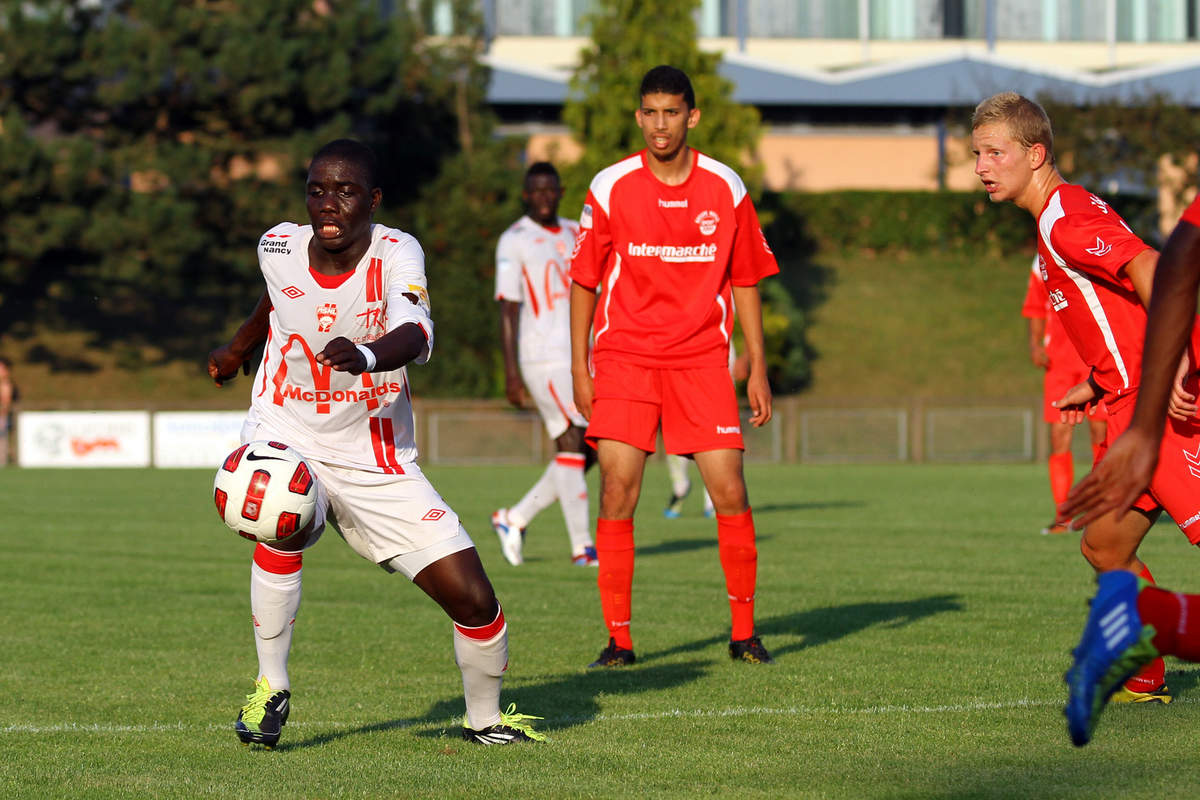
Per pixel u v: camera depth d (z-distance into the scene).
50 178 116.25
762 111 174.00
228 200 124.06
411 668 23.30
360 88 132.25
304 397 16.86
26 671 23.17
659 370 23.39
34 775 15.87
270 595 16.92
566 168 111.62
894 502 62.47
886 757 16.28
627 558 23.38
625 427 23.31
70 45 119.12
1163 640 11.59
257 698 17.14
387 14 166.00
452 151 138.00
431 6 142.50
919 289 145.62
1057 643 24.95
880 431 101.25
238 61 119.88
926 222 154.75
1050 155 18.36
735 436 23.36
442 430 98.94
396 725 18.73
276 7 124.62
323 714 19.53
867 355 131.25
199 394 122.00
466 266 124.56
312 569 39.00
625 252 23.33
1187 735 17.19
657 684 21.44
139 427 95.25
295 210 123.38
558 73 161.00
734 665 23.08
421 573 16.78
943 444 101.06
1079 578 34.97
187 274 125.81
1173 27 185.88
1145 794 14.33
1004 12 185.00
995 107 18.39
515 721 17.59
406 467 16.97
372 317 16.59
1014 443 101.19
